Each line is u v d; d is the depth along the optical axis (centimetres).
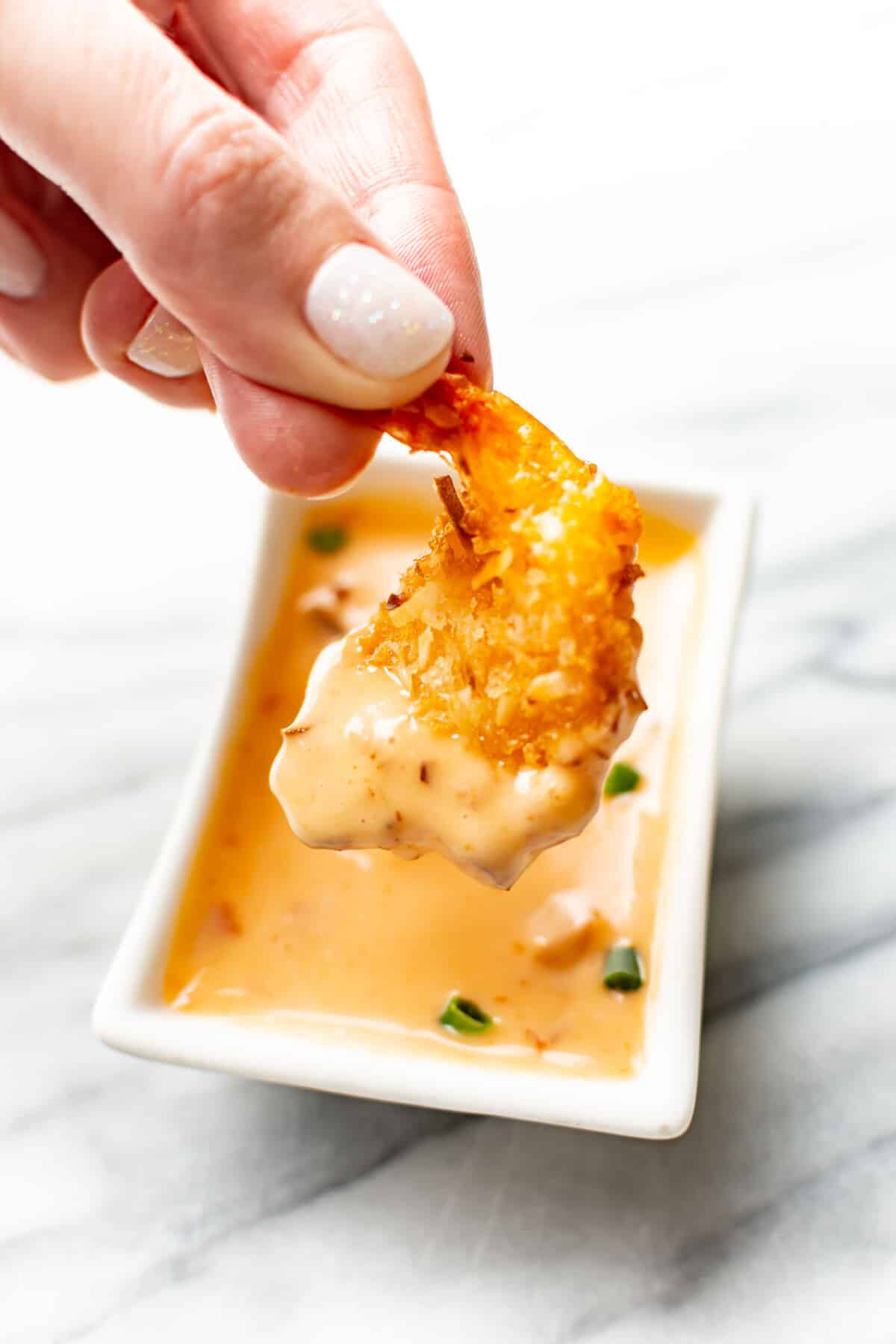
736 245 37
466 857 23
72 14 22
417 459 28
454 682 23
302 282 22
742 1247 28
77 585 34
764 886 30
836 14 40
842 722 32
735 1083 29
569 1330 27
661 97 39
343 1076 25
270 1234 28
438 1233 28
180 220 22
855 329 36
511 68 40
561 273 37
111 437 36
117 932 31
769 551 33
